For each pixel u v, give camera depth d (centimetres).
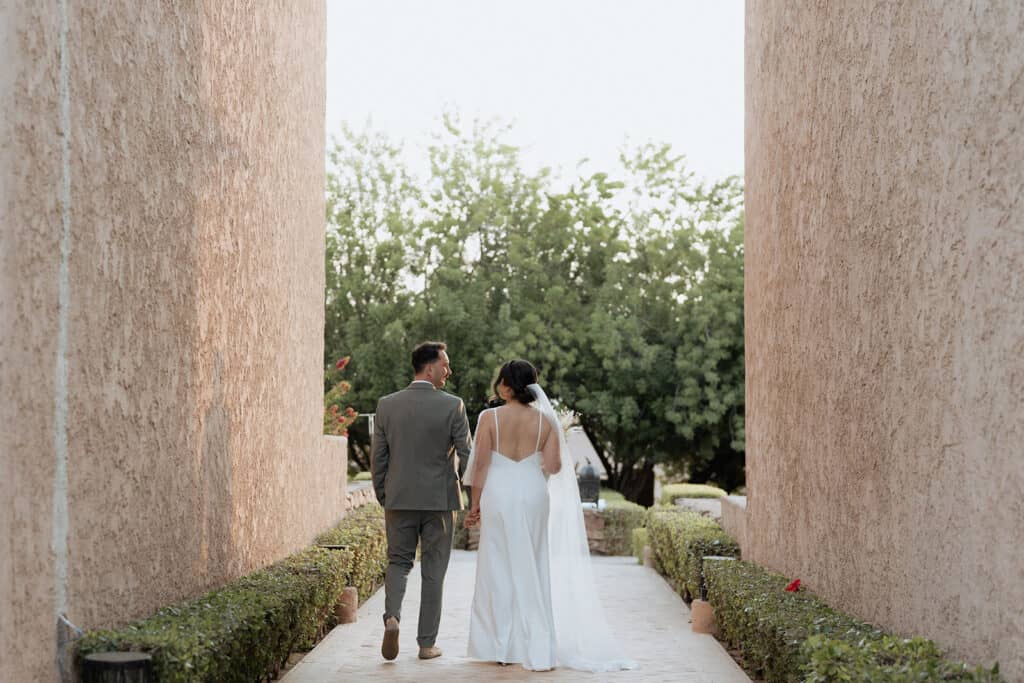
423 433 723
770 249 855
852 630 530
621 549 1855
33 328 402
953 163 448
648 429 2736
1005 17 399
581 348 2719
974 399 426
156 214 542
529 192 2816
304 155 981
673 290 2719
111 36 478
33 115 402
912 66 500
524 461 730
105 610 469
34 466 402
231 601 570
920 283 489
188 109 597
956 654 443
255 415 764
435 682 650
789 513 777
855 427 597
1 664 373
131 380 504
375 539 1068
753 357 940
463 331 2647
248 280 742
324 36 1112
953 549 448
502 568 718
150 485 531
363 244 2777
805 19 723
